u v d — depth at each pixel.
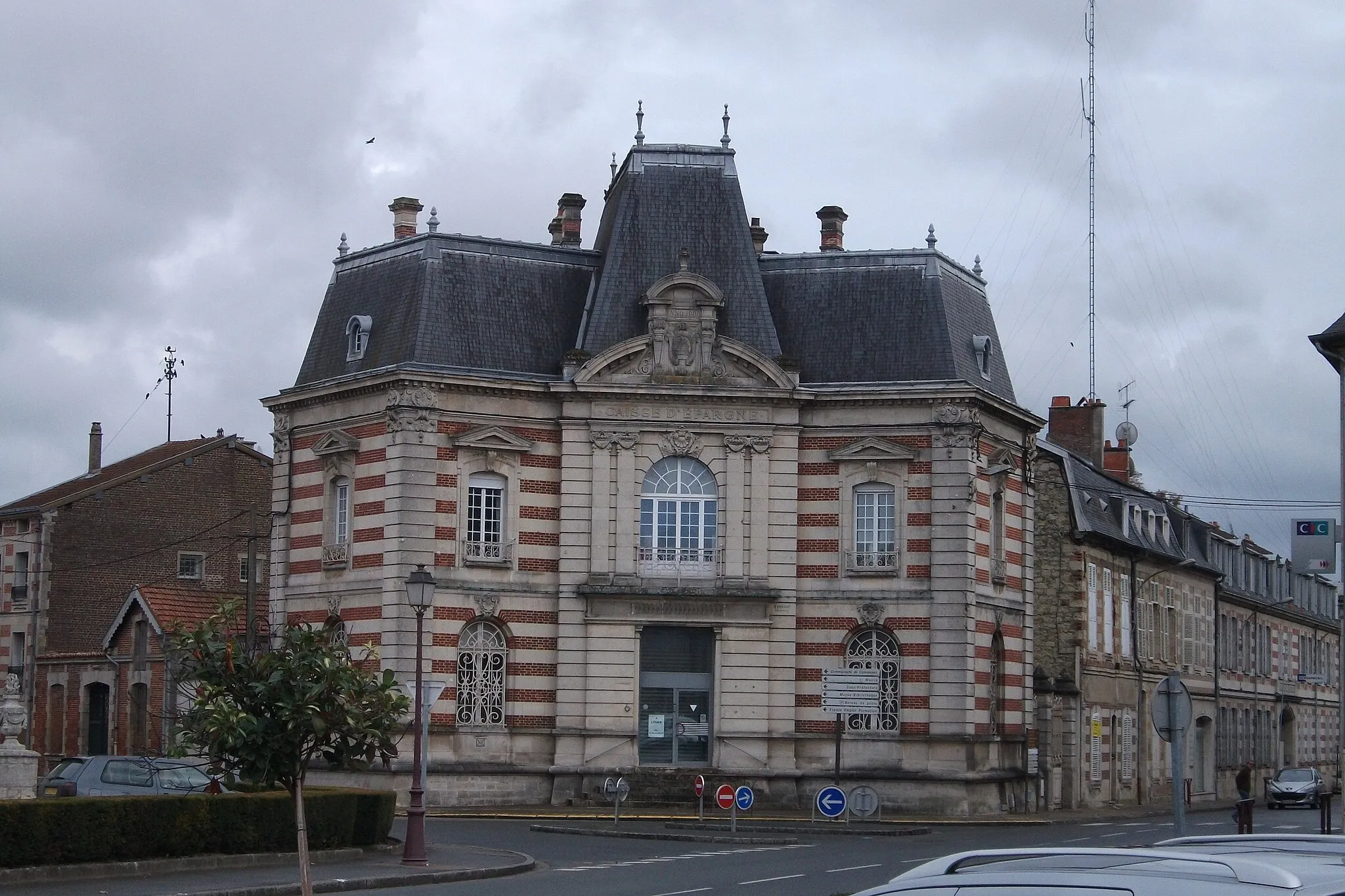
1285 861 6.43
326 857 31.52
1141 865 6.45
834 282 51.09
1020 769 51.69
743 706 48.09
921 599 48.44
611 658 47.88
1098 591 60.16
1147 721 64.56
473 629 47.88
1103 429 69.75
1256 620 82.25
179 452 72.62
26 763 33.22
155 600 58.84
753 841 37.44
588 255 51.47
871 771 48.00
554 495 48.81
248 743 20.47
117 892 25.59
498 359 49.06
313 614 49.84
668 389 48.50
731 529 48.50
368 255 51.69
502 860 31.86
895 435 49.12
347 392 49.09
